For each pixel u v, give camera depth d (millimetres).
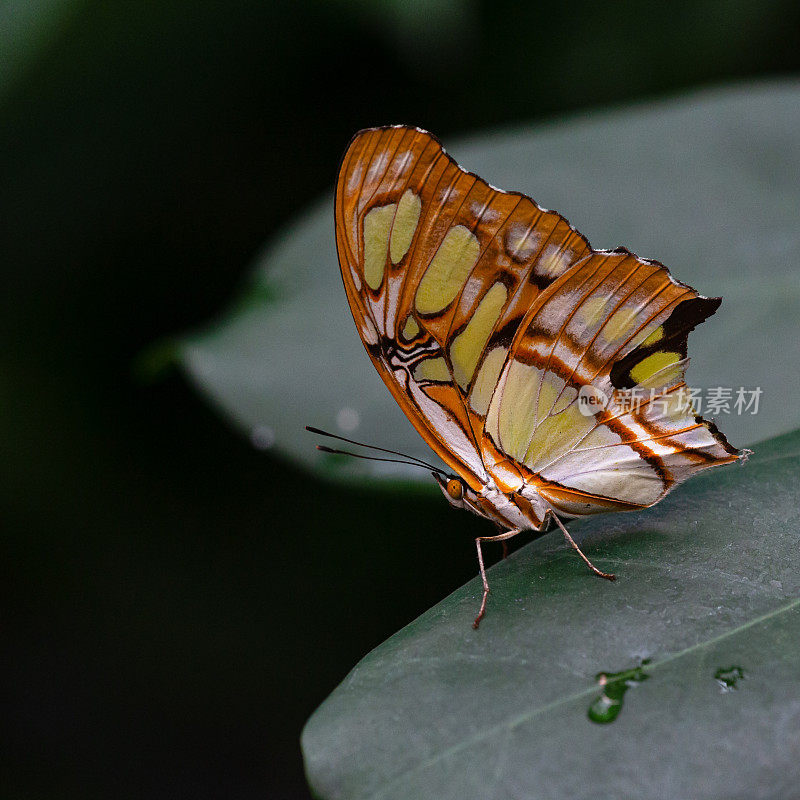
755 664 521
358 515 749
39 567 747
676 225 595
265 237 757
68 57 643
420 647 529
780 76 642
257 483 758
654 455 547
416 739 519
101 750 826
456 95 688
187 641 795
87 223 708
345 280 540
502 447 552
